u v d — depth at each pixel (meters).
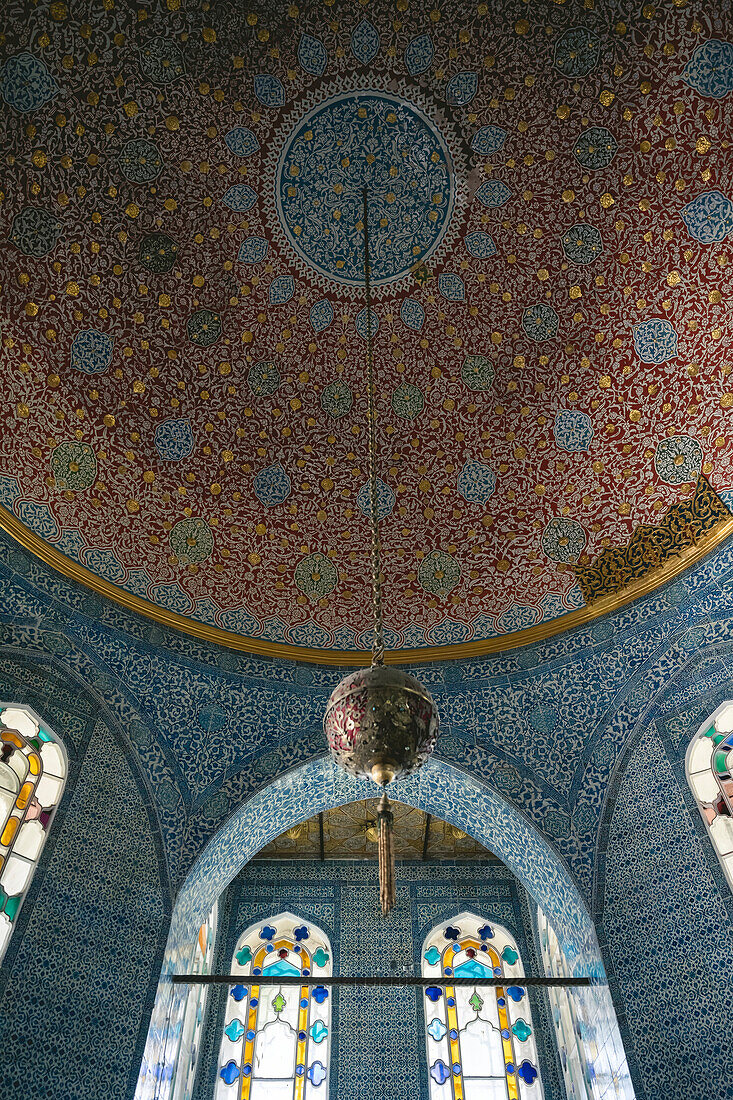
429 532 5.63
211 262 5.26
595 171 5.01
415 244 5.36
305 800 5.16
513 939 7.57
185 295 5.27
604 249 5.14
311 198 5.25
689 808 4.46
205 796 4.77
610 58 4.78
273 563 5.55
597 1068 4.39
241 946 7.54
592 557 5.33
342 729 3.17
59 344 4.99
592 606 5.25
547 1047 6.80
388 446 5.62
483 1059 6.82
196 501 5.45
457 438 5.57
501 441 5.52
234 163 5.09
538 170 5.09
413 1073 6.76
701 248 4.93
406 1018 7.08
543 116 4.97
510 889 7.94
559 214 5.14
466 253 5.34
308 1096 6.65
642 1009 4.03
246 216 5.22
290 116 5.03
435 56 4.91
